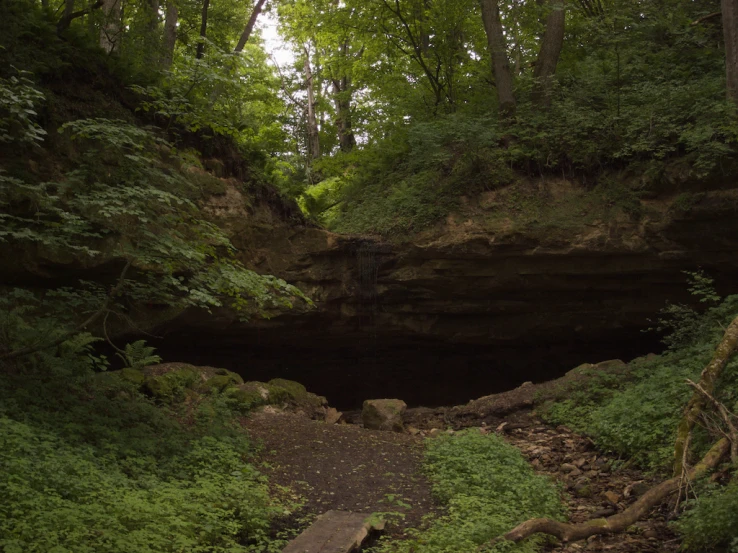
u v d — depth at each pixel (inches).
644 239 551.2
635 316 593.9
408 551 217.9
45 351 327.3
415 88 802.2
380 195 703.1
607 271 568.4
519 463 331.6
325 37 866.1
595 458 355.9
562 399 467.2
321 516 246.5
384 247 597.9
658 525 248.8
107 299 314.2
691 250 542.6
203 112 345.1
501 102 671.1
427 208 605.3
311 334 617.9
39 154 416.2
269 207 590.2
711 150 511.5
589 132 610.2
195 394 407.8
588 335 627.8
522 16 778.8
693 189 532.4
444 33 765.9
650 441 331.3
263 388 454.3
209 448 302.8
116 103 479.2
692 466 277.9
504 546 214.2
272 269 580.1
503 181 603.8
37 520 180.1
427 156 655.8
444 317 631.2
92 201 277.6
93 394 333.4
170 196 285.7
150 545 187.8
